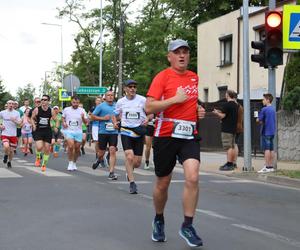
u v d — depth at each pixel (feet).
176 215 26.00
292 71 63.36
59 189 34.45
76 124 47.01
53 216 25.30
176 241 20.57
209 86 104.42
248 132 46.57
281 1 85.30
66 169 48.34
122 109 34.12
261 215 26.84
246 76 46.96
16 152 72.59
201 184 39.52
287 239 21.42
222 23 99.25
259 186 39.06
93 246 19.71
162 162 19.22
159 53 130.41
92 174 44.19
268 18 43.68
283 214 27.27
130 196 32.07
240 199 32.24
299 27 44.47
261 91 84.12
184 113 18.99
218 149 75.97
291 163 56.13
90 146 89.81
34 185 36.19
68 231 22.18
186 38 132.36
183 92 18.21
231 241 20.84
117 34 149.89
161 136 19.04
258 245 20.27
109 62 162.50
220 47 100.07
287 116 60.03
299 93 58.75
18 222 23.89
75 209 27.22
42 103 46.37
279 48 43.93
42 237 21.09
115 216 25.52
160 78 19.06
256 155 65.00
